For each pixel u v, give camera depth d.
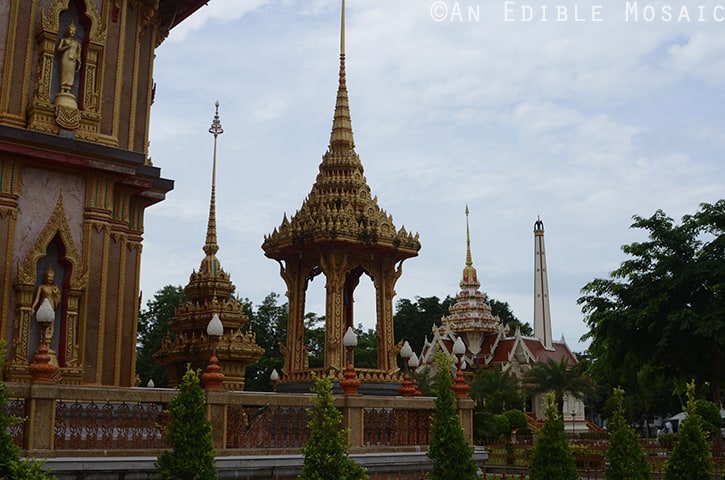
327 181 30.45
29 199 21.58
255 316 72.25
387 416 21.92
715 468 35.41
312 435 16.45
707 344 42.22
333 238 28.17
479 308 110.81
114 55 24.00
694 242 43.88
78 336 21.91
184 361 35.34
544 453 21.67
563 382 89.94
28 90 22.06
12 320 20.97
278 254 30.50
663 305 43.19
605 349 45.88
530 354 107.44
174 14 27.56
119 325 23.25
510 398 79.19
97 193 22.64
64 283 22.00
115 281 23.48
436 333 104.19
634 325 43.03
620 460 23.42
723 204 44.09
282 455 19.02
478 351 109.06
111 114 23.64
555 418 22.00
